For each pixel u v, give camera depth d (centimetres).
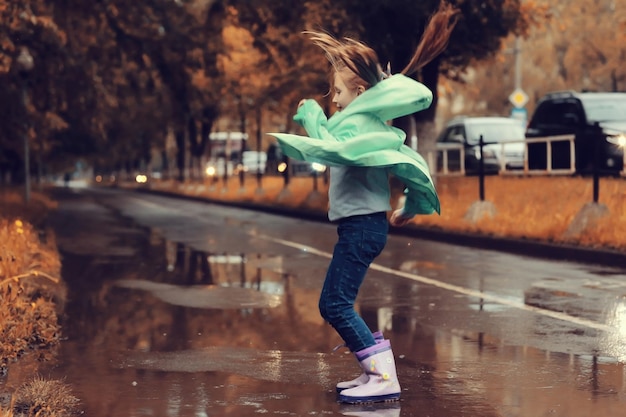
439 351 888
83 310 1165
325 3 2725
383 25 2697
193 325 1047
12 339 891
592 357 852
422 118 2916
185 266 1677
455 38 2744
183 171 7044
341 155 655
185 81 3294
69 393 723
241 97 4662
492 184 2692
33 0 2252
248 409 673
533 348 896
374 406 680
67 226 2872
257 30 3067
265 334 984
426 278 1455
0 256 1223
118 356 871
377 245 694
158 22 3077
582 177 2595
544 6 2864
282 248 2025
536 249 1827
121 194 6981
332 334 981
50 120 2967
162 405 685
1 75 2614
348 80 696
